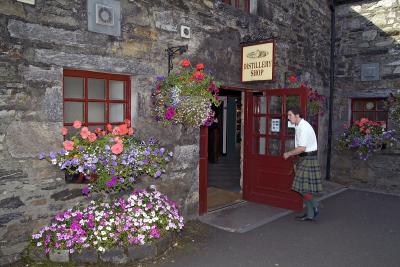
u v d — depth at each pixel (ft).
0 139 10.23
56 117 11.22
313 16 23.52
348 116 25.45
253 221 16.28
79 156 10.95
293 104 17.81
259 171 19.20
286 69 20.86
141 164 12.01
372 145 23.13
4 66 10.16
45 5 10.78
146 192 13.29
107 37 12.26
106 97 13.20
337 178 25.68
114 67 12.48
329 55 25.79
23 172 10.70
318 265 11.80
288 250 13.01
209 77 13.55
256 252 12.78
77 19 11.46
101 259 10.98
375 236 14.57
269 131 18.85
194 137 15.71
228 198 20.07
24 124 10.63
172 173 14.85
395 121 22.85
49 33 10.89
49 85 11.02
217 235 14.42
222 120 34.65
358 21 24.82
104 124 13.29
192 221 15.83
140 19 13.24
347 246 13.47
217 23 16.39
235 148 36.35
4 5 10.04
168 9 14.21
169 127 14.58
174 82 13.21
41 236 10.89
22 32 10.40
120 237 11.34
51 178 11.25
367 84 24.62
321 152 25.13
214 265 11.66
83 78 12.67
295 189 16.44
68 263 10.88
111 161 11.35
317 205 16.49
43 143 11.01
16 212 10.66
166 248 12.45
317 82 24.18
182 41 14.84
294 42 21.54
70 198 11.75
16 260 10.75
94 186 11.80
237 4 18.75
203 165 16.67
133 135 13.25
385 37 23.75
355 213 18.02
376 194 22.57
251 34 18.28
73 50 11.43
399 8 23.13
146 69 13.51
